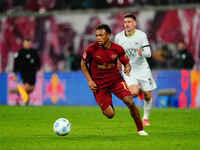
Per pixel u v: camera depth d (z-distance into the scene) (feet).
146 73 130.41
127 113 166.71
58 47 279.49
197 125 125.08
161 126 122.42
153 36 257.96
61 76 228.22
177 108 198.29
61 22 279.28
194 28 251.80
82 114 161.58
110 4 279.69
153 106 215.10
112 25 268.82
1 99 240.53
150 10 260.01
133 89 128.98
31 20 284.61
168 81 213.05
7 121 135.13
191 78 208.33
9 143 85.76
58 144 84.07
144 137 95.30
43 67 281.74
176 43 254.06
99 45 95.66
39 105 229.66
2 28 289.74
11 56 288.10
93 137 95.81
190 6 253.03
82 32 275.39
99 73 97.04
